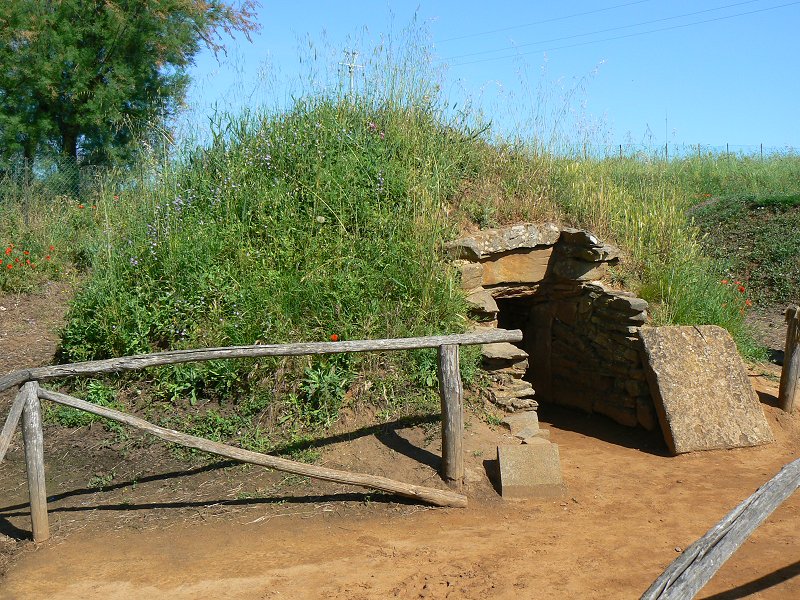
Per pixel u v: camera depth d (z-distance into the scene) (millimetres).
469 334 5938
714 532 3338
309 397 6703
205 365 7043
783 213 13844
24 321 9797
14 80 14453
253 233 8359
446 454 5922
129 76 14906
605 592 4320
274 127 9516
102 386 7230
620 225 9133
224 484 6000
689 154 18234
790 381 7750
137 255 8336
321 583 4520
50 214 12430
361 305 7320
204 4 15828
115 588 4543
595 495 6020
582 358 8461
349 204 8266
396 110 9688
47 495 6000
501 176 9344
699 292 8695
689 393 7230
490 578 4520
